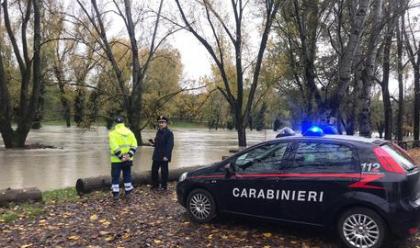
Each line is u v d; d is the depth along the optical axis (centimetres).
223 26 2767
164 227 752
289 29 2106
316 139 676
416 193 624
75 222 789
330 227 643
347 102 1995
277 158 699
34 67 3069
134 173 1176
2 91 2947
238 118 2795
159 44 3250
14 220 802
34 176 1600
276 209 686
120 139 995
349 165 636
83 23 3061
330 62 2155
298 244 656
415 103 3741
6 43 4066
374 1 1775
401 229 593
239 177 724
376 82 3541
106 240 681
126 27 3206
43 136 4484
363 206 616
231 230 728
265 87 3061
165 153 1103
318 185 649
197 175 775
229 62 3294
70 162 2086
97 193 1075
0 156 2372
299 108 2933
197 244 659
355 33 1412
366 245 613
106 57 3316
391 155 625
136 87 3228
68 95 3722
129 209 894
